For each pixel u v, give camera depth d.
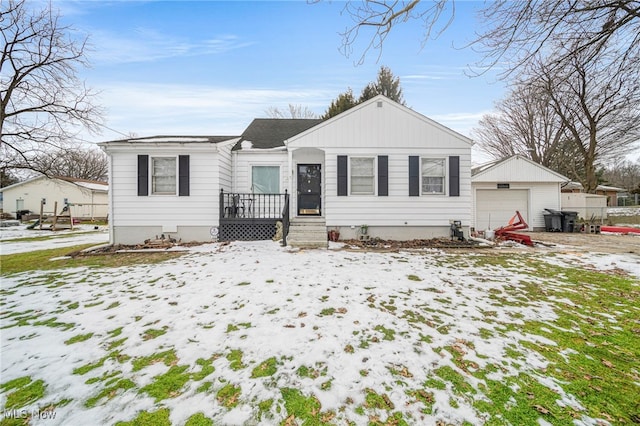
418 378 2.25
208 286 4.47
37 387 2.19
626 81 4.62
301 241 7.93
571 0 3.93
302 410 1.93
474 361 2.49
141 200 8.80
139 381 2.25
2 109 11.16
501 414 1.89
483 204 13.31
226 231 8.95
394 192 9.13
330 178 9.09
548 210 13.06
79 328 3.16
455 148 9.19
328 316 3.37
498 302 3.85
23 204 26.67
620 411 1.94
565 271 5.44
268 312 3.49
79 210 26.59
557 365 2.46
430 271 5.36
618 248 8.12
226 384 2.19
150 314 3.50
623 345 2.80
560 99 5.98
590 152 15.48
